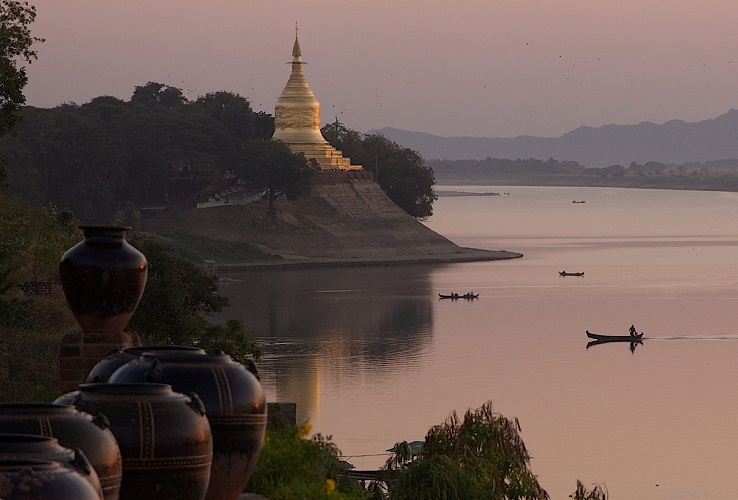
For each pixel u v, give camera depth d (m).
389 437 109.81
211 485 23.09
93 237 29.84
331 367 156.50
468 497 45.84
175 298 93.31
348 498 32.69
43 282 83.62
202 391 22.83
